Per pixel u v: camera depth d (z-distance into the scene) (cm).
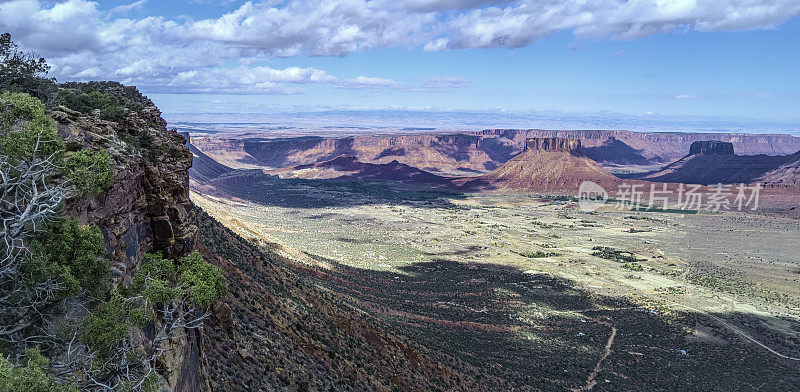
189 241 2414
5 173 1402
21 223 1329
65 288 1391
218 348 3052
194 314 2203
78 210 1623
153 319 1814
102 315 1480
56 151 1494
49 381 1168
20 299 1321
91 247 1503
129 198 2012
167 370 1834
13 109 1580
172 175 2372
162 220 2248
